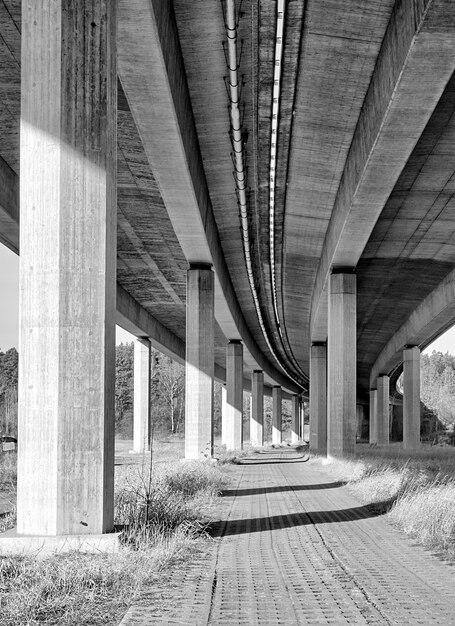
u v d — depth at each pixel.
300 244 43.84
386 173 25.48
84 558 10.30
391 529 14.51
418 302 58.28
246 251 44.97
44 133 11.90
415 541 12.90
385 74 21.19
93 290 11.76
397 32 19.31
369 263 45.59
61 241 11.77
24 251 11.86
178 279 54.97
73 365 11.63
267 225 41.69
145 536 11.48
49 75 11.91
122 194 36.09
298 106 26.64
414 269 47.00
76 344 11.67
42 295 11.73
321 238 42.09
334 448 40.25
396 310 62.12
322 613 7.80
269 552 11.71
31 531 11.41
